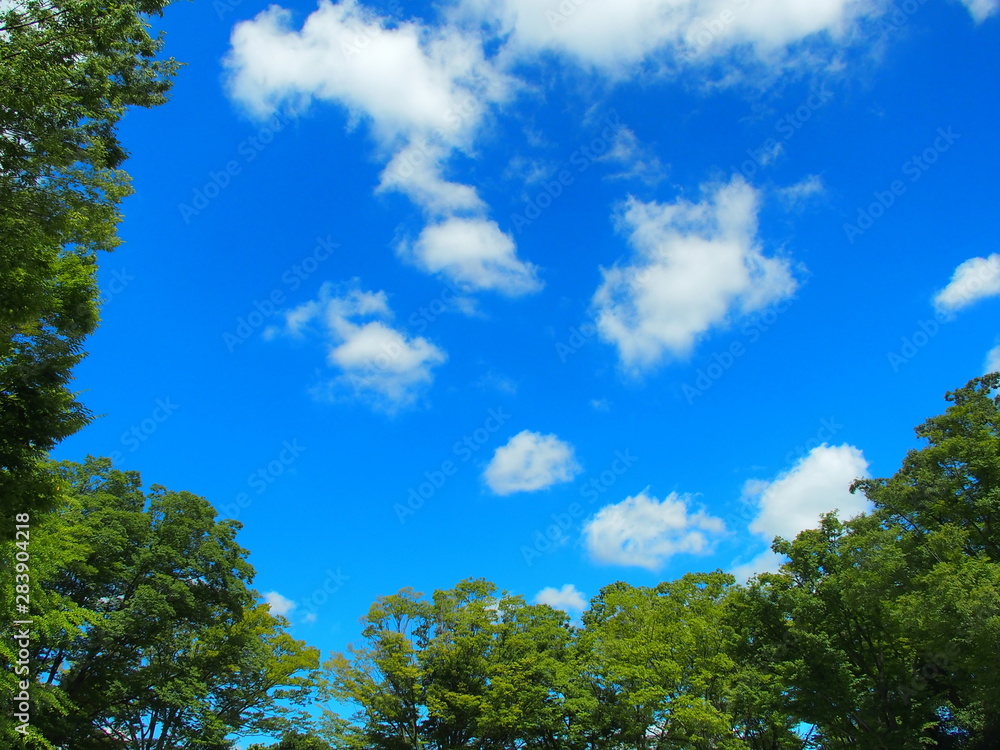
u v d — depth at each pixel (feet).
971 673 74.79
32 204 35.55
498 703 97.35
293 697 111.14
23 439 39.68
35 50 34.50
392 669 104.32
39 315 40.29
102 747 89.40
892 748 82.23
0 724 55.11
